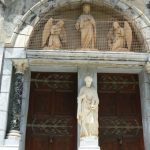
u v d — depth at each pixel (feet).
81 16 34.96
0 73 31.40
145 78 34.01
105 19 35.94
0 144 29.17
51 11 34.88
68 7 35.96
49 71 35.32
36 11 33.94
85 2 35.42
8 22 33.12
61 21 34.94
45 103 34.55
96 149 29.96
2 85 31.19
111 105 34.94
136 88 35.68
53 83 35.35
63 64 33.88
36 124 33.63
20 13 33.53
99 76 35.83
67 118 34.09
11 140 29.35
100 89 35.42
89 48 33.68
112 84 35.73
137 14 34.50
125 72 35.65
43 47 33.78
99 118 34.30
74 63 33.71
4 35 32.63
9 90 31.14
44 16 34.47
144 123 33.30
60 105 34.55
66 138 33.37
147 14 34.45
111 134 33.78
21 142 31.12
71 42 34.68
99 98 35.12
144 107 33.45
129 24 35.04
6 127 30.09
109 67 34.53
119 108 34.86
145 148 32.40
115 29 34.86
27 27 33.19
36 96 34.73
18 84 31.60
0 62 31.65
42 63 33.63
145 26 34.01
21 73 32.22
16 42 32.60
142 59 33.22
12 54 32.24
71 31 35.24
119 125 34.17
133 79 36.04
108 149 33.22
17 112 30.55
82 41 34.04
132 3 34.81
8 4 33.71
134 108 34.94
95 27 34.68
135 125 34.17
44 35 34.12
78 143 31.14
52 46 33.83
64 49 33.73
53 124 33.81
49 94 34.94
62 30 34.86
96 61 33.42
